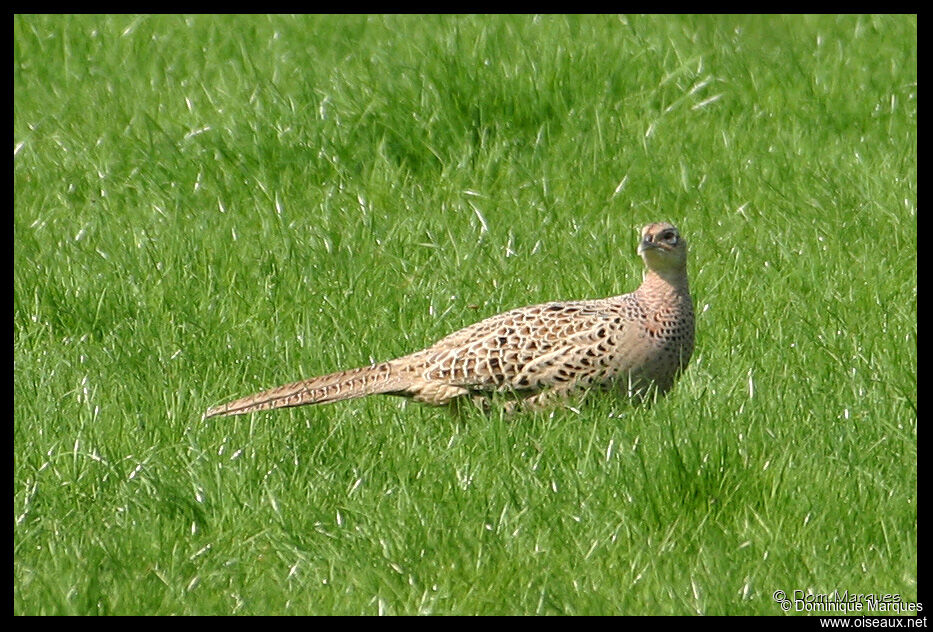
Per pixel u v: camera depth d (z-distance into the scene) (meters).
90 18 21.86
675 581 9.16
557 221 15.55
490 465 10.43
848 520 9.71
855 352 12.07
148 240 14.73
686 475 9.97
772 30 21.61
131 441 10.90
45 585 9.05
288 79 18.88
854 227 15.09
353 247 14.73
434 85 17.20
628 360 11.43
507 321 11.56
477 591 9.14
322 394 11.30
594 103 17.69
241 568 9.52
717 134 17.39
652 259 11.57
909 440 10.54
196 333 12.87
